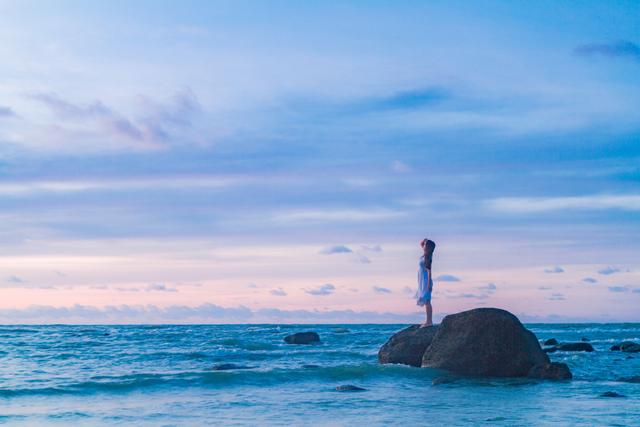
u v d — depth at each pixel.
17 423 11.40
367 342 40.78
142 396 14.77
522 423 11.13
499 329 19.06
